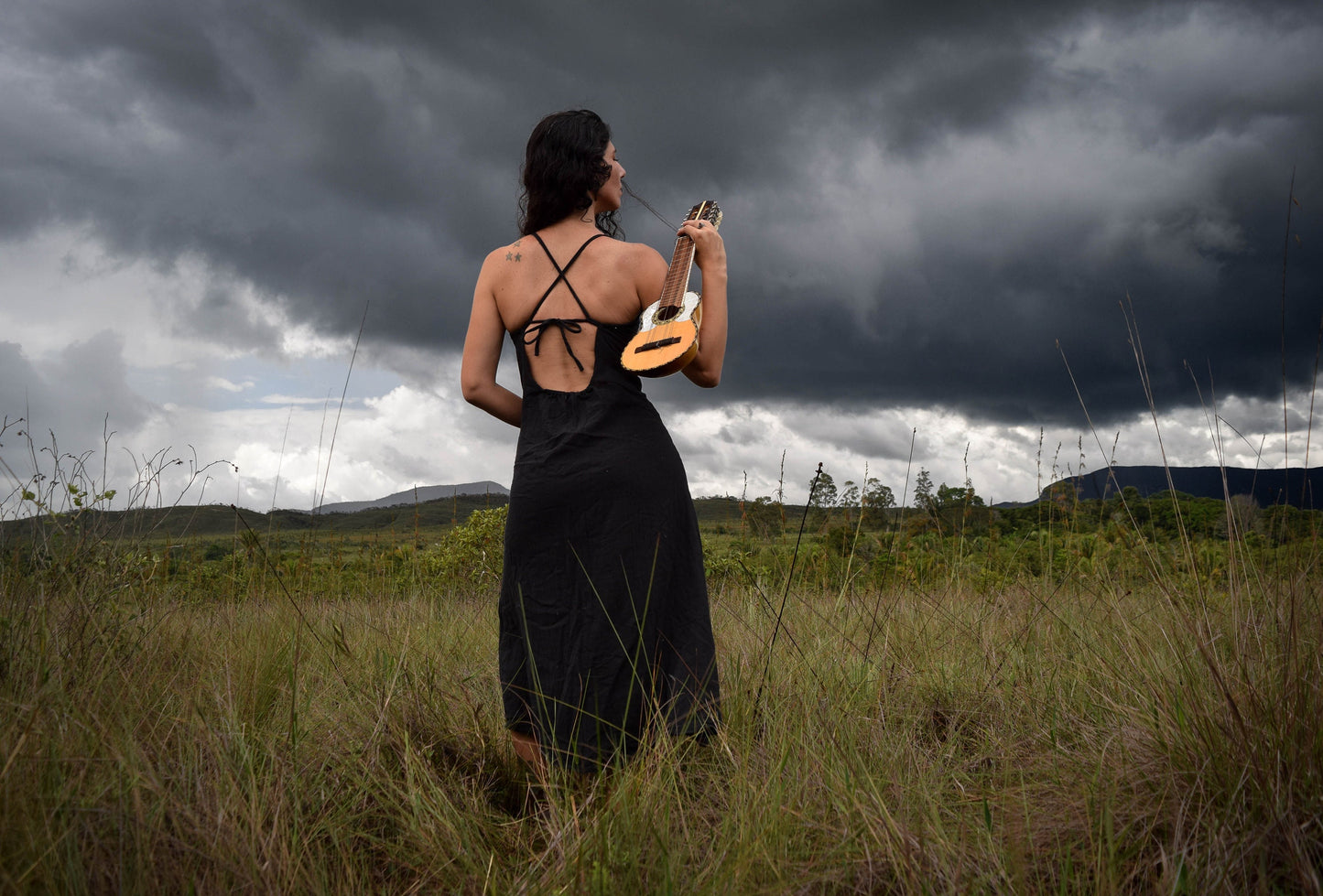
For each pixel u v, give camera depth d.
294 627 3.44
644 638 2.13
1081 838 1.66
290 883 1.53
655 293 2.26
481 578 6.83
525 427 2.29
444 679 3.04
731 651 3.35
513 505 2.26
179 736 2.07
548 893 1.58
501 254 2.38
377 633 3.72
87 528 3.00
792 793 1.92
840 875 1.59
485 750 2.46
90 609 2.65
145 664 2.54
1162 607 2.86
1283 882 1.46
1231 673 2.05
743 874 1.56
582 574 2.15
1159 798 1.75
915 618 3.81
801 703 2.56
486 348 2.39
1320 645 1.89
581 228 2.33
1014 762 2.21
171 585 3.59
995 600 4.08
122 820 1.54
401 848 1.84
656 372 2.07
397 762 2.27
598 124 2.36
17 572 2.74
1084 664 2.91
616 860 1.63
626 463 2.16
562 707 2.14
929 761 2.27
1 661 2.24
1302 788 1.58
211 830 1.59
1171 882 1.44
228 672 2.41
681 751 2.15
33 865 1.33
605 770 2.05
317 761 2.22
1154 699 2.17
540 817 2.06
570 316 2.24
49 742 1.75
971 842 1.73
